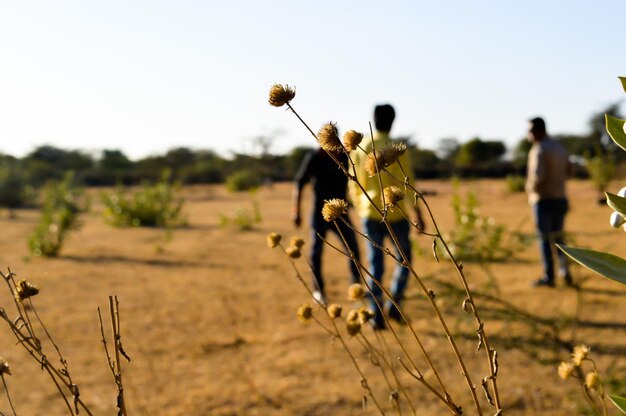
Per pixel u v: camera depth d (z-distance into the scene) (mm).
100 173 49625
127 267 7727
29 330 1204
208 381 3553
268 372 3646
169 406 3197
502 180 37531
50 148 62312
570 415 2734
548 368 3355
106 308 5418
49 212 11289
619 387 2672
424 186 29344
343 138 1043
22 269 7652
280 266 7398
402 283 4422
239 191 31938
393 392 1571
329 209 1048
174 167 55094
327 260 7582
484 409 2951
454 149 57594
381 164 1008
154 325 4801
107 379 3646
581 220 11102
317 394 3279
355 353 3873
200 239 10898
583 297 4875
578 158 36250
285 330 4484
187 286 6348
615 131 1069
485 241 5891
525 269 6102
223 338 4375
